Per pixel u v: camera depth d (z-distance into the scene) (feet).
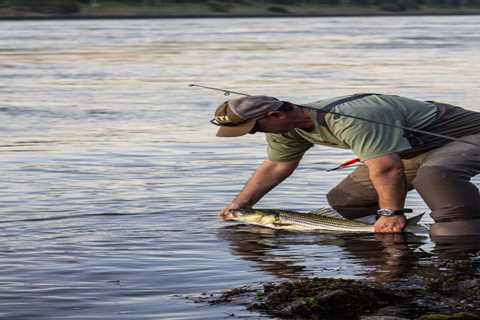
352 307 41.86
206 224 62.75
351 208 63.52
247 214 61.98
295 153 61.98
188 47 343.26
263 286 45.78
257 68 238.27
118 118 136.26
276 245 56.34
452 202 56.39
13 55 299.38
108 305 43.70
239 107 56.54
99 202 71.00
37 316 42.14
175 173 86.02
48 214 66.28
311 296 43.01
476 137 57.21
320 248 55.42
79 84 198.39
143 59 278.46
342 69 230.27
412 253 53.31
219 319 41.22
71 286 47.01
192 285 47.09
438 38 407.44
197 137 113.60
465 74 208.13
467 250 53.47
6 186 79.00
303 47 340.39
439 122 57.21
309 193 73.77
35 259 52.75
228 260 52.49
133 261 52.26
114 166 91.09
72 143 109.19
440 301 42.55
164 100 163.12
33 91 181.68
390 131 56.18
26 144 108.88
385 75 209.26
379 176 56.80
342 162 90.07
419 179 57.26
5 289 46.50
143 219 64.34
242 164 91.81
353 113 56.13
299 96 163.94
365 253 53.72
